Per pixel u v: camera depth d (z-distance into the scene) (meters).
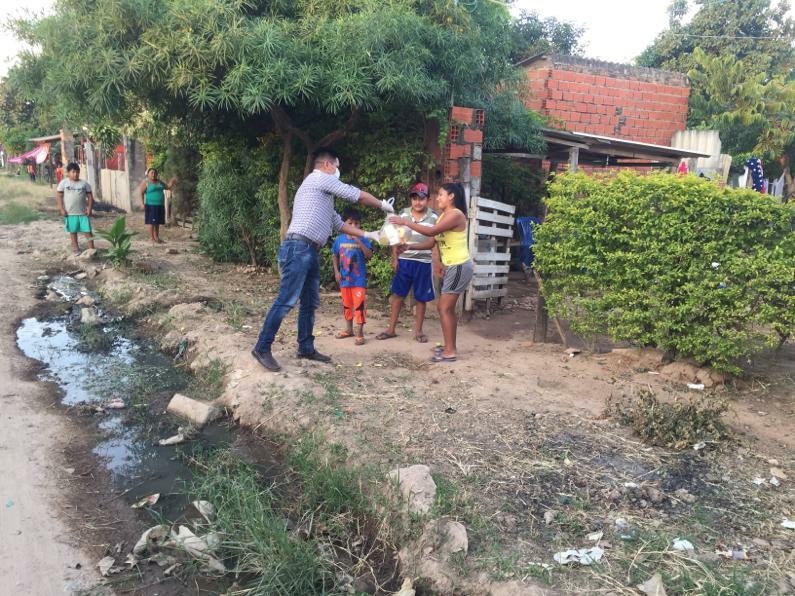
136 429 5.05
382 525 3.61
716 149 14.13
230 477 4.27
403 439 4.42
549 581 3.01
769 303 5.21
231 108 8.52
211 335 6.69
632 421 4.74
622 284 5.92
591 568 3.11
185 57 6.60
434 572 3.20
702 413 4.57
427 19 7.31
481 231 7.83
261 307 8.15
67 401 5.49
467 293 7.83
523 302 9.52
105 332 7.50
